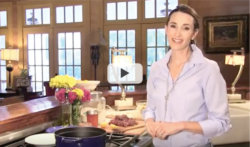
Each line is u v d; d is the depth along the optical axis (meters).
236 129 2.22
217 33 5.59
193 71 1.35
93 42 6.07
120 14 6.23
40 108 1.91
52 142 1.46
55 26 6.64
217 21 5.57
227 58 3.57
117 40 6.26
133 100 2.99
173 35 1.36
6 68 6.55
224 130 1.32
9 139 1.53
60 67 6.71
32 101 2.27
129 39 6.21
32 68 6.93
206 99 1.33
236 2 5.45
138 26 6.14
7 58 6.23
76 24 6.48
